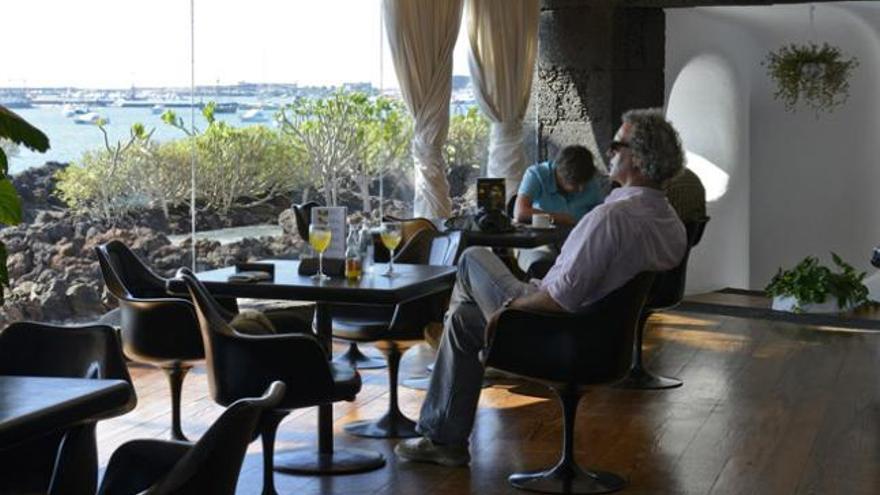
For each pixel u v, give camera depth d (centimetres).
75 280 730
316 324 552
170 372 568
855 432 621
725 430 625
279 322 526
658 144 496
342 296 500
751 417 653
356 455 561
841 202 1216
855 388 725
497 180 759
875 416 655
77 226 731
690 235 712
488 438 606
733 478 542
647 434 616
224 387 460
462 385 552
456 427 552
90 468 309
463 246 629
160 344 534
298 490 515
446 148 1016
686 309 1017
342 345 849
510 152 1029
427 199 956
